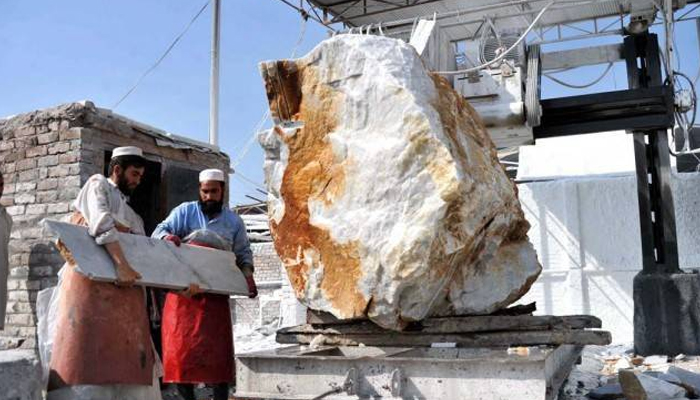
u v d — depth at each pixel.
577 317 4.61
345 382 3.98
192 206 4.79
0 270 6.00
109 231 3.45
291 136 5.08
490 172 5.19
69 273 3.50
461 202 4.52
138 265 3.71
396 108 4.66
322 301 4.82
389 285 4.51
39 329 3.59
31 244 7.35
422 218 4.42
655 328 7.74
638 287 7.91
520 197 10.82
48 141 7.39
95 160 7.34
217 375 4.38
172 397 6.21
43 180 7.35
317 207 4.90
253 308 18.52
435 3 9.95
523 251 5.49
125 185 3.86
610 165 12.54
